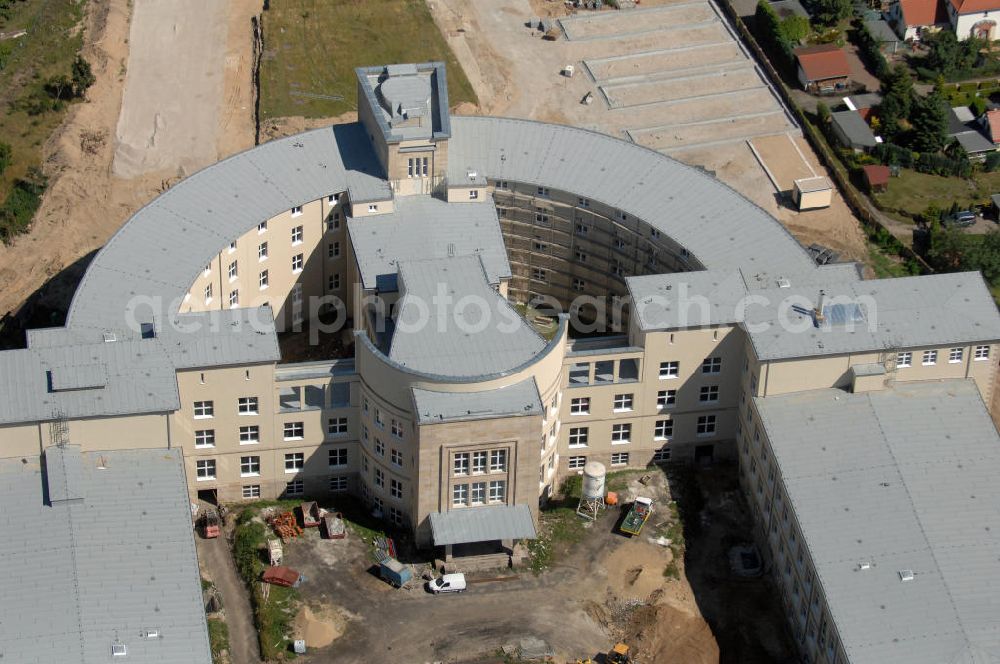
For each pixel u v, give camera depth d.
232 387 172.12
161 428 166.25
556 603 170.00
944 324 177.00
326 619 166.12
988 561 159.50
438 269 182.88
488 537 170.12
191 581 154.50
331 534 175.75
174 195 196.25
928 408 175.50
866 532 162.38
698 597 171.50
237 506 181.00
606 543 177.62
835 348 174.62
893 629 153.50
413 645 164.25
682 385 183.12
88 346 168.00
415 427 166.88
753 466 180.12
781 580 171.12
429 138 199.38
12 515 158.00
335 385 177.75
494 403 168.00
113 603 151.12
